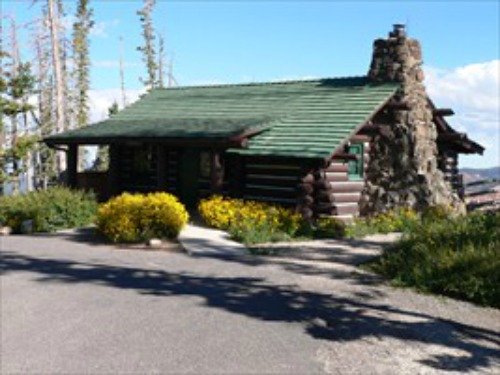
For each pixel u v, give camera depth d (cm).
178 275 1178
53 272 1199
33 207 1875
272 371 690
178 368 695
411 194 2125
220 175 2022
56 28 3500
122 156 2548
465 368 722
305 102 2264
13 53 4628
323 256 1405
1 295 1016
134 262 1310
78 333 816
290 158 1917
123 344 774
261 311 930
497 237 1248
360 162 2162
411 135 2172
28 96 3472
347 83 2327
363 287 1103
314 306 963
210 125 2177
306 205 1892
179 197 2362
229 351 751
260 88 2597
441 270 1126
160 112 2641
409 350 775
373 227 1886
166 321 872
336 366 710
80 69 5791
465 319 930
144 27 6247
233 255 1407
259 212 1753
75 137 2378
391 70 2222
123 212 1612
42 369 691
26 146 3294
